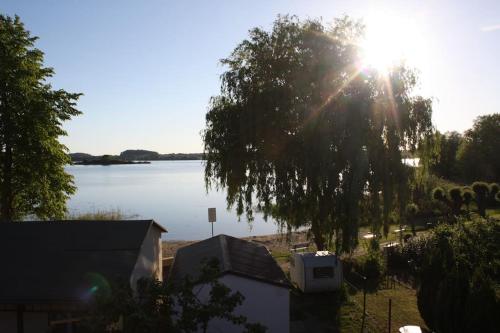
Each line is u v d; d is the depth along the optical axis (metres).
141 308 9.30
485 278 13.60
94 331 10.03
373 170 21.94
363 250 29.56
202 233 47.94
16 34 26.09
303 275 20.81
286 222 24.66
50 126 26.97
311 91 22.06
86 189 99.81
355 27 23.75
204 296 14.25
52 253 14.89
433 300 15.62
